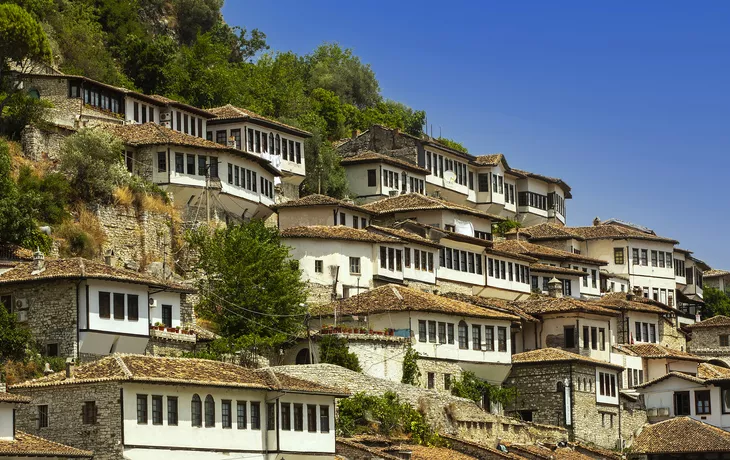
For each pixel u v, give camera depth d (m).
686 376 96.12
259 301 77.31
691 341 119.69
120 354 59.22
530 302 97.94
